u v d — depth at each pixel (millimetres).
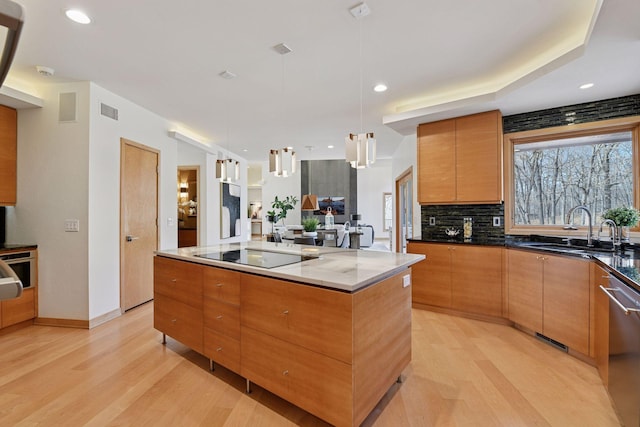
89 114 3211
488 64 2818
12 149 3285
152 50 2596
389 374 1935
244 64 2838
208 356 2314
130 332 3100
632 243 2658
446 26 2254
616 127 3010
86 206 3201
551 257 2699
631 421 1535
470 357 2549
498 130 3418
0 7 520
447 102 3451
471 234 3803
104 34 2355
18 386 2145
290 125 4797
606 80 2639
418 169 3994
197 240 6020
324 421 1797
